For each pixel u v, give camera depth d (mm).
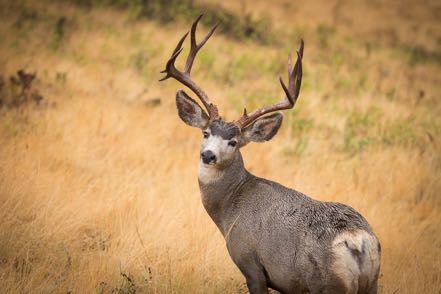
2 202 23391
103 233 23406
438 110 47781
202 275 21234
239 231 18469
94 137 31031
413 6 97750
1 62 41188
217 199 19406
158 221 23688
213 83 45156
